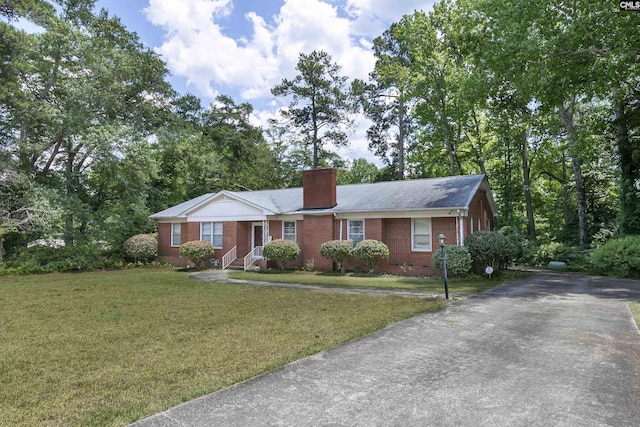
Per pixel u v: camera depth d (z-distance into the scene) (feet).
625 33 46.91
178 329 23.20
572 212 99.35
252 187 129.49
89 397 13.16
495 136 95.14
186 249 66.59
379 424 11.01
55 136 71.61
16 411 12.08
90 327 24.03
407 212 54.95
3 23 58.54
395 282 45.93
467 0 68.95
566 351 18.08
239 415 11.64
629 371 15.35
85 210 73.82
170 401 12.71
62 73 73.05
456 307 29.32
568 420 11.24
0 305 32.45
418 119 99.40
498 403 12.43
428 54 88.84
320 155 127.85
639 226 61.87
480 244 49.80
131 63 86.17
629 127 63.87
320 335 21.13
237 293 38.37
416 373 15.26
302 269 62.34
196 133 114.73
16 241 73.61
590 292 37.45
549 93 53.93
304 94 120.98
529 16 50.65
